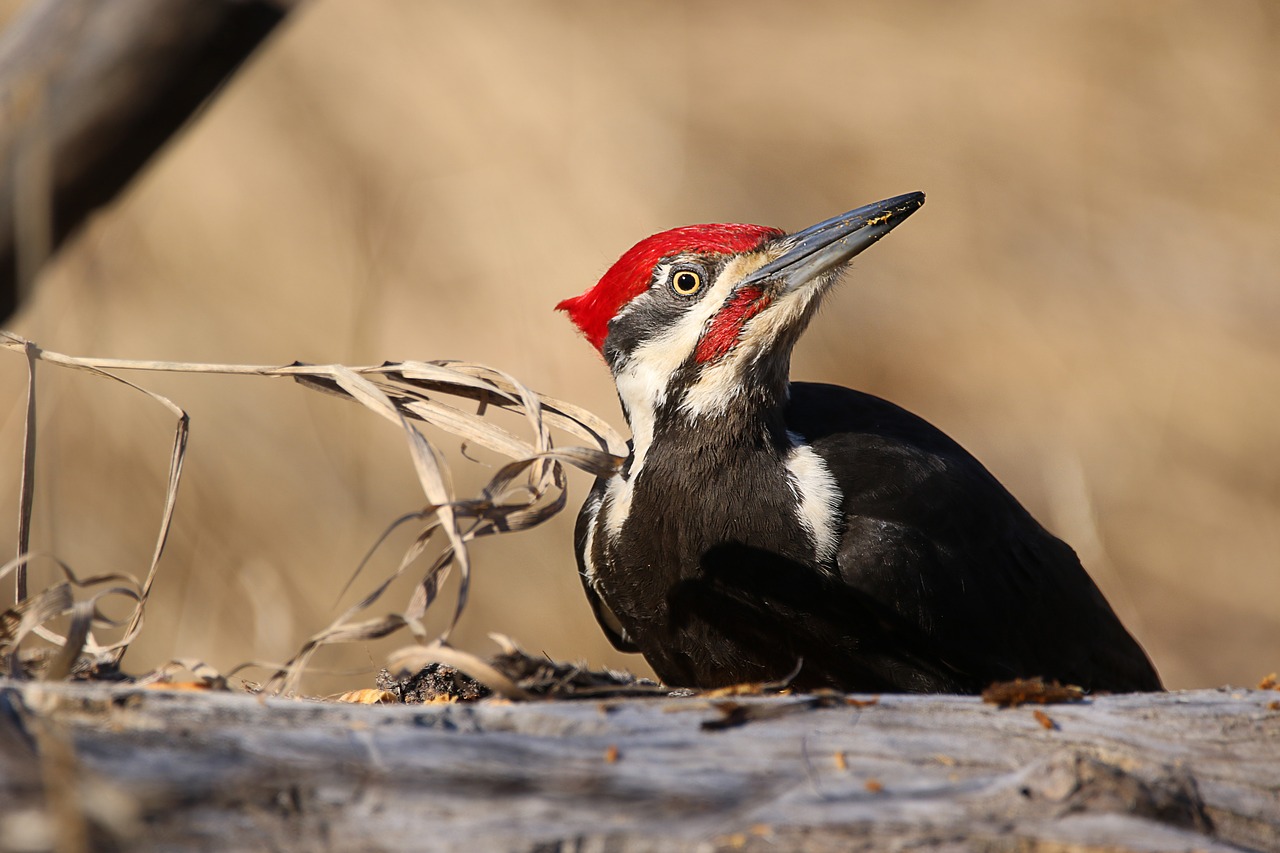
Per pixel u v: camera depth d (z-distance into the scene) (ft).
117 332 47.44
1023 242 68.03
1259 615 52.16
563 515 43.27
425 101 61.05
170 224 51.52
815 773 15.05
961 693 25.82
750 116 70.59
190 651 37.45
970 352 62.95
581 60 67.87
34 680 16.48
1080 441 58.18
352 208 55.72
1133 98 75.87
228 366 21.33
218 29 18.86
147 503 41.86
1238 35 79.61
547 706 15.81
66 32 18.93
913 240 67.56
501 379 21.33
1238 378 60.95
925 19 80.02
